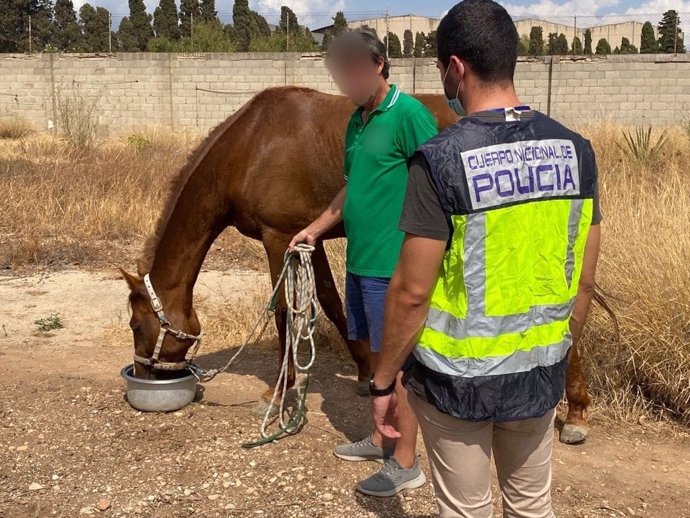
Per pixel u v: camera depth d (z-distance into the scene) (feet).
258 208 12.92
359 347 14.24
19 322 19.25
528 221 6.25
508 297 6.28
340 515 10.30
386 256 10.50
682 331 13.70
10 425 12.91
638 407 13.65
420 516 10.28
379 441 11.62
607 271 15.46
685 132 45.47
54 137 51.62
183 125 71.97
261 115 13.00
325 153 12.73
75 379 15.03
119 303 20.85
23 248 25.25
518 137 6.29
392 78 68.64
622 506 10.59
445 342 6.43
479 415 6.38
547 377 6.54
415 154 6.27
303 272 11.64
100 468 11.51
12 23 113.39
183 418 13.21
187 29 132.87
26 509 10.46
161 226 13.01
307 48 84.89
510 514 7.34
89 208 28.86
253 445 12.16
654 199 20.01
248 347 17.38
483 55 6.34
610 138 38.40
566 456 12.07
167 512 10.39
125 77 71.67
